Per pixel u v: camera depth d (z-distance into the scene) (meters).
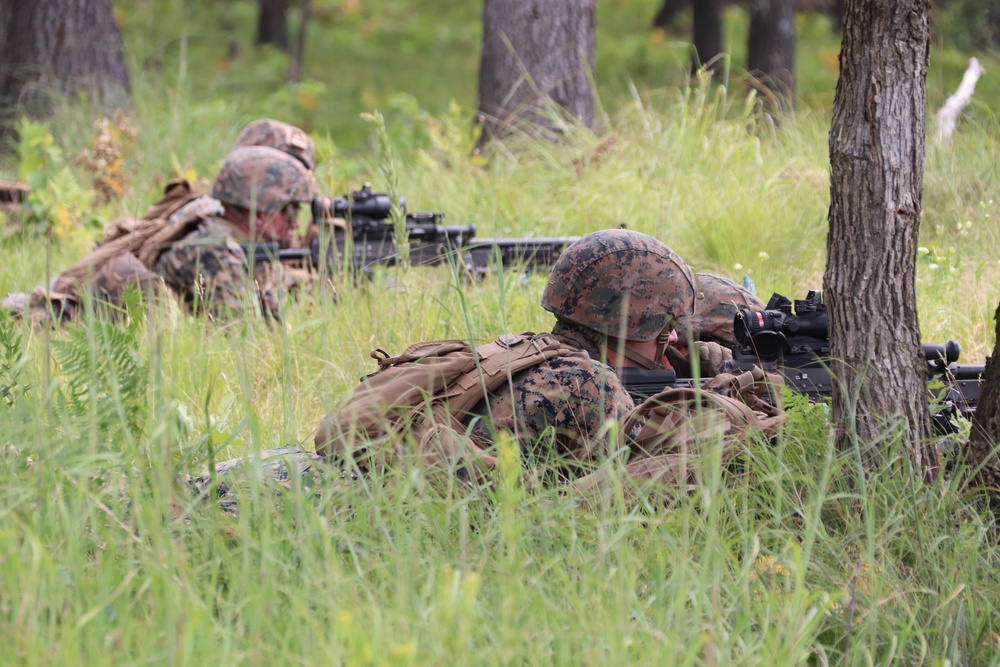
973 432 13.86
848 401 13.11
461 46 99.88
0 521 10.92
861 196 13.62
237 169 25.36
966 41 74.06
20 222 33.56
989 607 11.27
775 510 12.42
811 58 87.44
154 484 11.24
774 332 15.06
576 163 35.72
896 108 13.41
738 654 10.37
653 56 86.69
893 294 13.70
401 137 46.25
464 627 9.04
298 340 21.23
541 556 11.26
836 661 10.89
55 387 13.37
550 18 41.41
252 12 102.00
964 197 29.72
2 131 46.53
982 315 22.77
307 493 12.41
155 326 13.76
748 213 28.55
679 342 16.62
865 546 12.38
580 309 14.55
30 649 8.93
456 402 13.68
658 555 10.73
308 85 69.81
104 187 36.97
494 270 25.39
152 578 9.78
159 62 51.41
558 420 13.62
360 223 26.72
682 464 12.36
